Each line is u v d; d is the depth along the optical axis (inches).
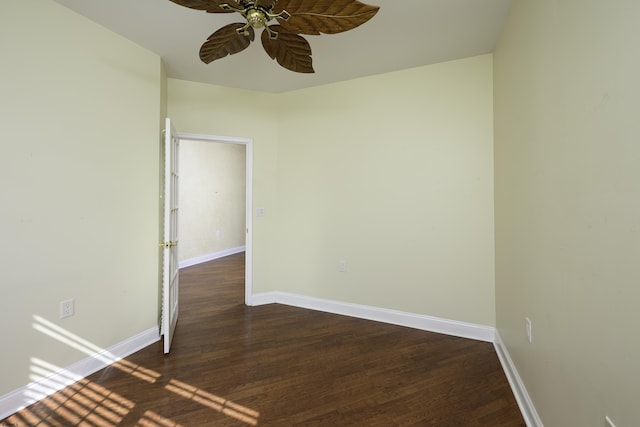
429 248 118.7
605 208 40.3
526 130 71.5
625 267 36.1
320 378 87.5
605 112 40.1
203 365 94.1
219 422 70.2
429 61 114.6
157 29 93.6
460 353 101.5
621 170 36.8
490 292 109.8
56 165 80.8
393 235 125.2
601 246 41.3
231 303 149.6
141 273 104.5
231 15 86.7
